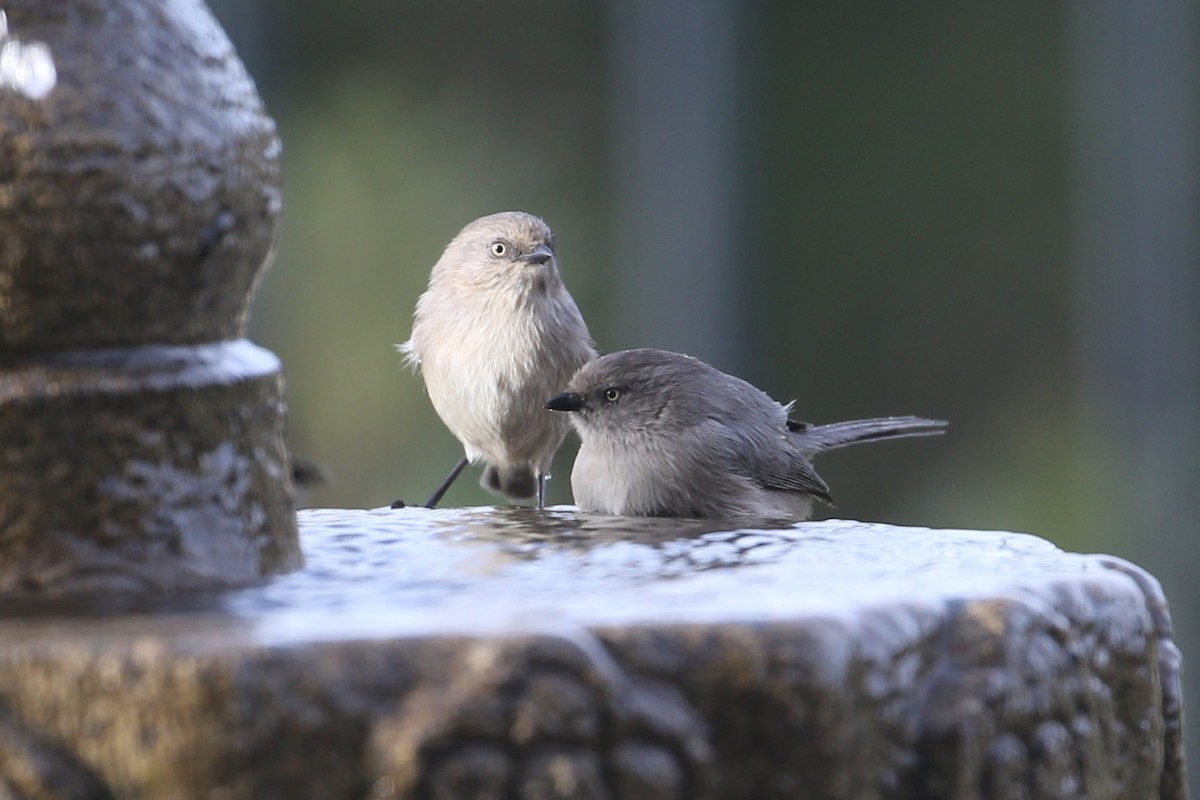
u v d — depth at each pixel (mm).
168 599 5762
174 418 6070
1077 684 5535
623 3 20828
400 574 6461
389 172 19562
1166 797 6320
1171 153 21078
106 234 5887
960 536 7527
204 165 6098
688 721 4574
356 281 18969
